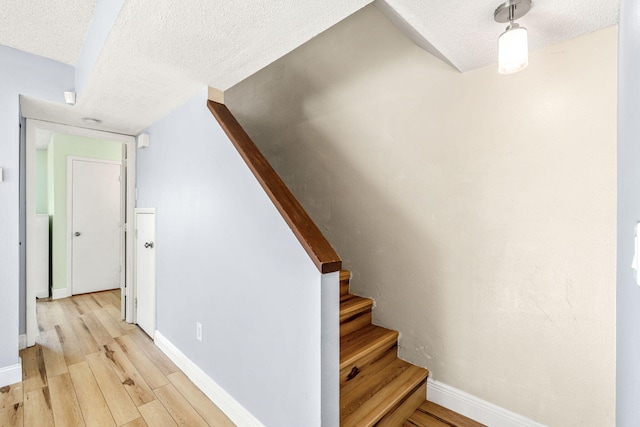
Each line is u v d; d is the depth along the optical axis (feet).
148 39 4.68
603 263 4.28
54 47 6.83
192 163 6.90
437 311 5.99
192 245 6.93
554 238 4.66
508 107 5.03
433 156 5.98
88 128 9.34
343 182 7.65
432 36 4.39
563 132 4.54
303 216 4.70
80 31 6.23
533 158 4.81
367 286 7.15
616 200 4.10
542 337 4.81
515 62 3.64
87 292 14.33
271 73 9.70
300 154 8.76
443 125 5.82
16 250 6.82
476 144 5.40
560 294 4.64
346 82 7.53
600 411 4.36
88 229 14.38
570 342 4.58
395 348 6.56
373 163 7.00
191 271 6.98
